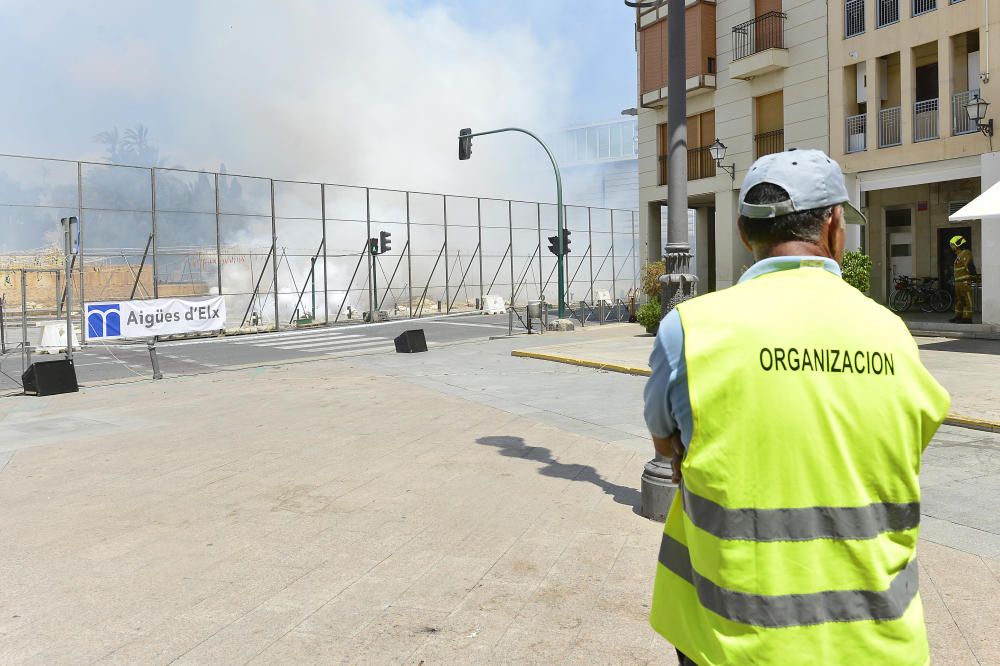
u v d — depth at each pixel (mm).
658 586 1655
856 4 20688
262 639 3652
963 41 18641
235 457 7719
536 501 5895
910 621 1410
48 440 9016
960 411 8664
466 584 4277
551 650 3482
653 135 27125
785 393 1419
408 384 13023
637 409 10008
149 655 3508
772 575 1400
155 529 5426
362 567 4574
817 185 1560
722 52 24547
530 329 23328
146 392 13219
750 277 1587
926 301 21672
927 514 5410
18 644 3646
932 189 22031
